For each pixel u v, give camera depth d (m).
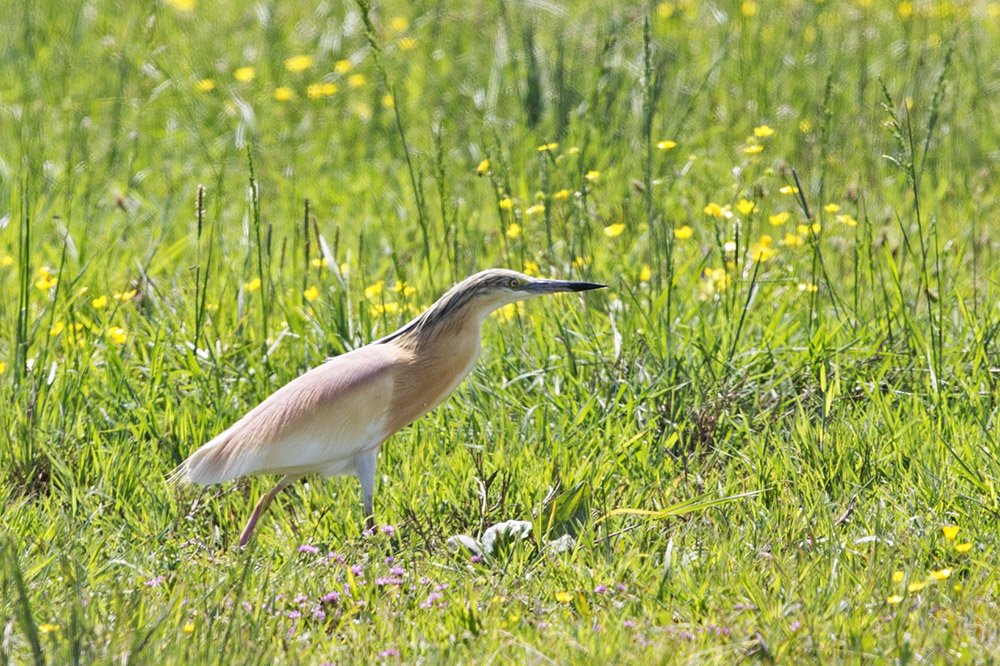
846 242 14.14
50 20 22.44
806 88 19.56
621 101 18.67
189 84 20.34
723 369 11.20
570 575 8.42
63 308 12.32
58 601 7.93
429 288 13.36
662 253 13.98
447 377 10.04
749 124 18.44
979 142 17.89
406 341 10.12
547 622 7.76
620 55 19.20
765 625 7.64
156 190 17.12
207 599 7.97
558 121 16.30
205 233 15.45
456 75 20.58
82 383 11.11
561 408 10.94
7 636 7.30
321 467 9.69
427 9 23.53
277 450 9.43
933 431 10.09
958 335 11.84
